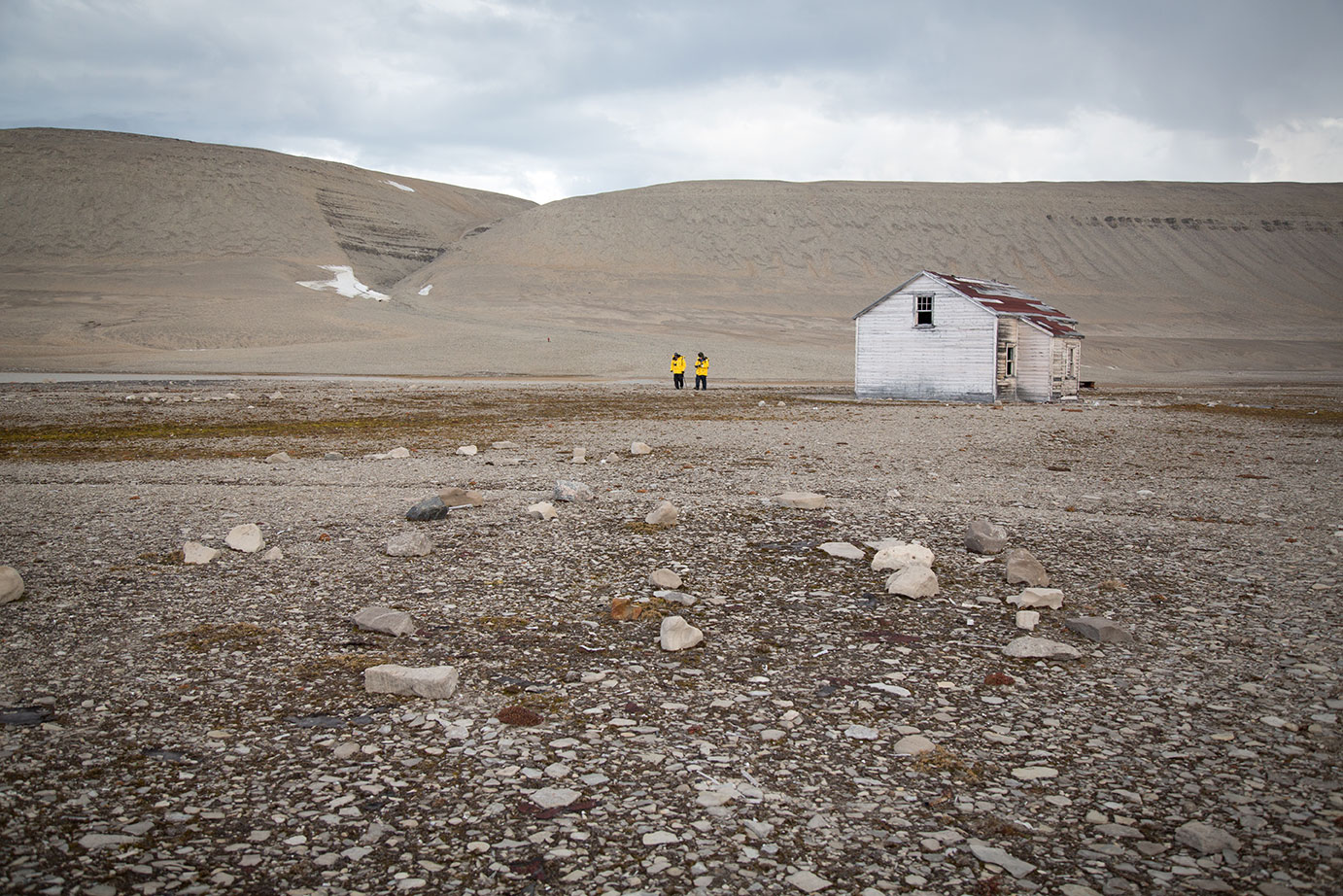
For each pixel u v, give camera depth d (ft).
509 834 12.71
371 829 12.77
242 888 11.19
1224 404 123.75
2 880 11.11
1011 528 34.78
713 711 17.38
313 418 91.91
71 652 20.24
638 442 60.64
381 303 363.35
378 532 33.35
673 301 407.64
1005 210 552.41
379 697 17.89
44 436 72.13
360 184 628.28
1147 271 487.61
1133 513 38.29
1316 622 22.85
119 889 11.03
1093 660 20.30
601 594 25.61
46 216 456.86
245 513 36.91
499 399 124.16
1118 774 14.66
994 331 125.08
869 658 20.53
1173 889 11.33
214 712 16.98
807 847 12.42
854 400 129.39
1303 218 556.51
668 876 11.68
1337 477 49.80
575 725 16.63
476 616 23.36
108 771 14.46
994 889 11.36
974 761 15.20
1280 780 14.35
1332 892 11.22
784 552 30.55
